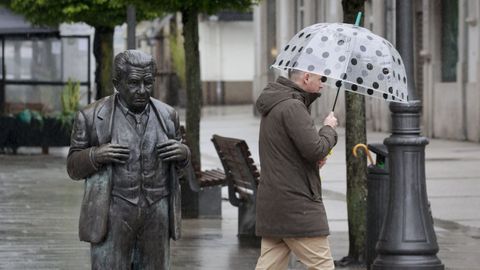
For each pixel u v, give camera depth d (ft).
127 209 36.45
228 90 325.21
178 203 37.09
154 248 36.96
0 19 135.13
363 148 53.78
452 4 160.35
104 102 36.83
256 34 242.17
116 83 36.47
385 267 49.57
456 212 83.66
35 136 131.03
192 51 82.28
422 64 172.86
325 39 42.91
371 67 43.09
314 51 42.50
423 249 49.34
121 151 36.14
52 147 135.13
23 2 120.78
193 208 79.36
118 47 180.14
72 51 136.77
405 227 49.34
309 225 41.75
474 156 130.11
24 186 97.35
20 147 135.64
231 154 68.08
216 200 79.66
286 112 41.45
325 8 193.26
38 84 136.98
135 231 36.76
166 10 83.30
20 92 137.18
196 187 78.74
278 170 41.81
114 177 36.45
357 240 58.59
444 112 160.66
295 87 42.29
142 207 36.55
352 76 42.91
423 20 166.40
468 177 106.93
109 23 121.80
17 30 134.62
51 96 137.18
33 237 67.46
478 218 80.64
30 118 130.93
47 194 91.30
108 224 36.47
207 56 322.96
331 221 78.23
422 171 49.73
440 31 163.12
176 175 37.06
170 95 301.22
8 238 67.00
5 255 60.49
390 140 49.57
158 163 36.68
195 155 79.61
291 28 215.72
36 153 134.10
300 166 41.81
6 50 136.77
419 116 49.73
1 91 136.36
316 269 42.34
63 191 93.61
